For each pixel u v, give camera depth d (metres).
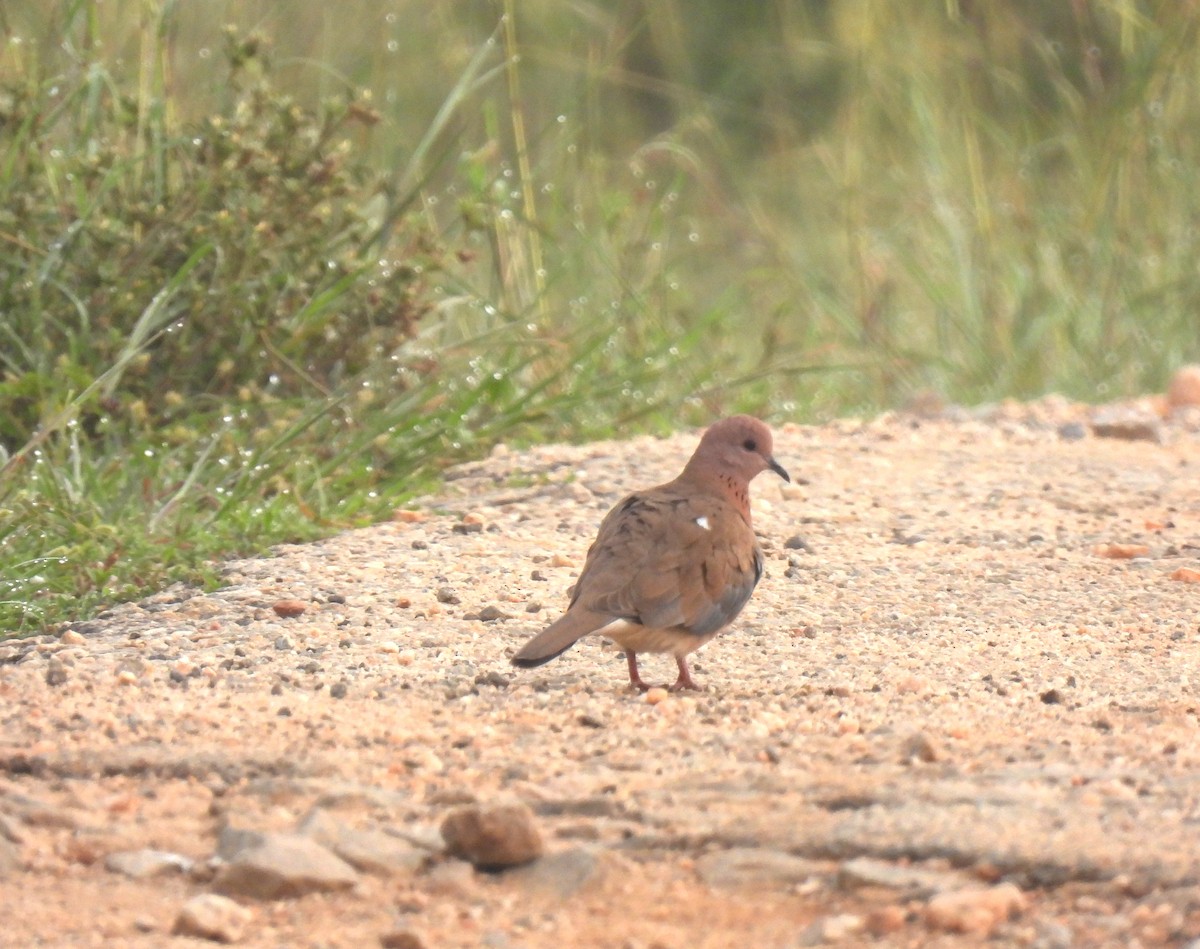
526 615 11.22
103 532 12.09
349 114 15.23
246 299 14.74
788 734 8.66
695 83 28.89
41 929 6.70
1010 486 15.47
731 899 6.91
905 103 23.55
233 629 10.77
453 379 17.05
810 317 22.94
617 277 18.36
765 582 12.20
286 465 13.81
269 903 6.97
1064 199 23.12
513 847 7.16
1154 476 16.05
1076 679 9.87
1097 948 6.30
